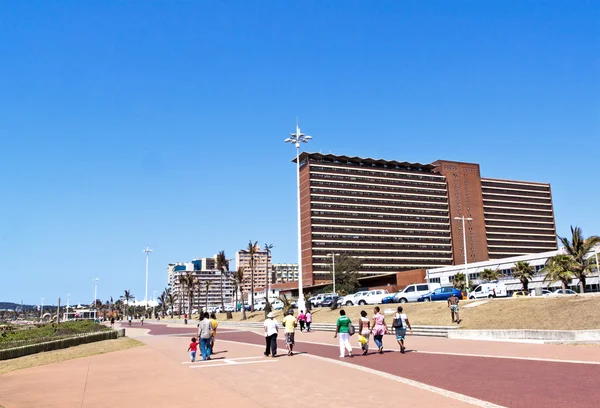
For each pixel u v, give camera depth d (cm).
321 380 1368
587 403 989
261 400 1113
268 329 2025
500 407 980
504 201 18250
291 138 4244
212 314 2103
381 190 15950
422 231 16250
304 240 15012
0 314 16700
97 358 2234
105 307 17050
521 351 1866
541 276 8294
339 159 15875
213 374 1559
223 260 10012
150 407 1075
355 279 11906
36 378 1625
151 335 4072
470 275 9975
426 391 1166
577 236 3919
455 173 17338
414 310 3819
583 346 1927
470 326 2773
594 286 6812
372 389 1212
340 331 1920
